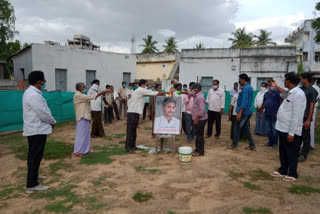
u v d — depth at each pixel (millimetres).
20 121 8578
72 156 5633
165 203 3375
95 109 7711
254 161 5324
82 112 5598
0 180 4312
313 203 3383
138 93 5918
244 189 3844
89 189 3863
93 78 19656
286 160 4422
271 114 6484
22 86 14789
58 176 4449
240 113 5941
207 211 3154
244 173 4574
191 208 3234
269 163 5188
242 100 5871
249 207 3250
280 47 17078
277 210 3189
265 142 7273
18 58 19312
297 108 3963
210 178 4305
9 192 3814
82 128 5648
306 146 5332
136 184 4035
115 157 5578
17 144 6734
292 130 4008
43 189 3850
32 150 3805
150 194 3660
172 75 29688
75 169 4801
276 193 3701
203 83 18906
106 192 3744
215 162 5234
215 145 6859
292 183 4098
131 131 5977
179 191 3762
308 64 35312
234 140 6340
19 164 5145
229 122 11586
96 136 7926
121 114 13594
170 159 5457
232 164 5102
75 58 18188
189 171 4656
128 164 5078
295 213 3119
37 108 3662
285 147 4293
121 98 12758
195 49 18766
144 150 6227
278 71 17125
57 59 17172
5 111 8000
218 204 3338
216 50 18297
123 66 21406
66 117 10992
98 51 19562
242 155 5801
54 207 3289
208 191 3766
